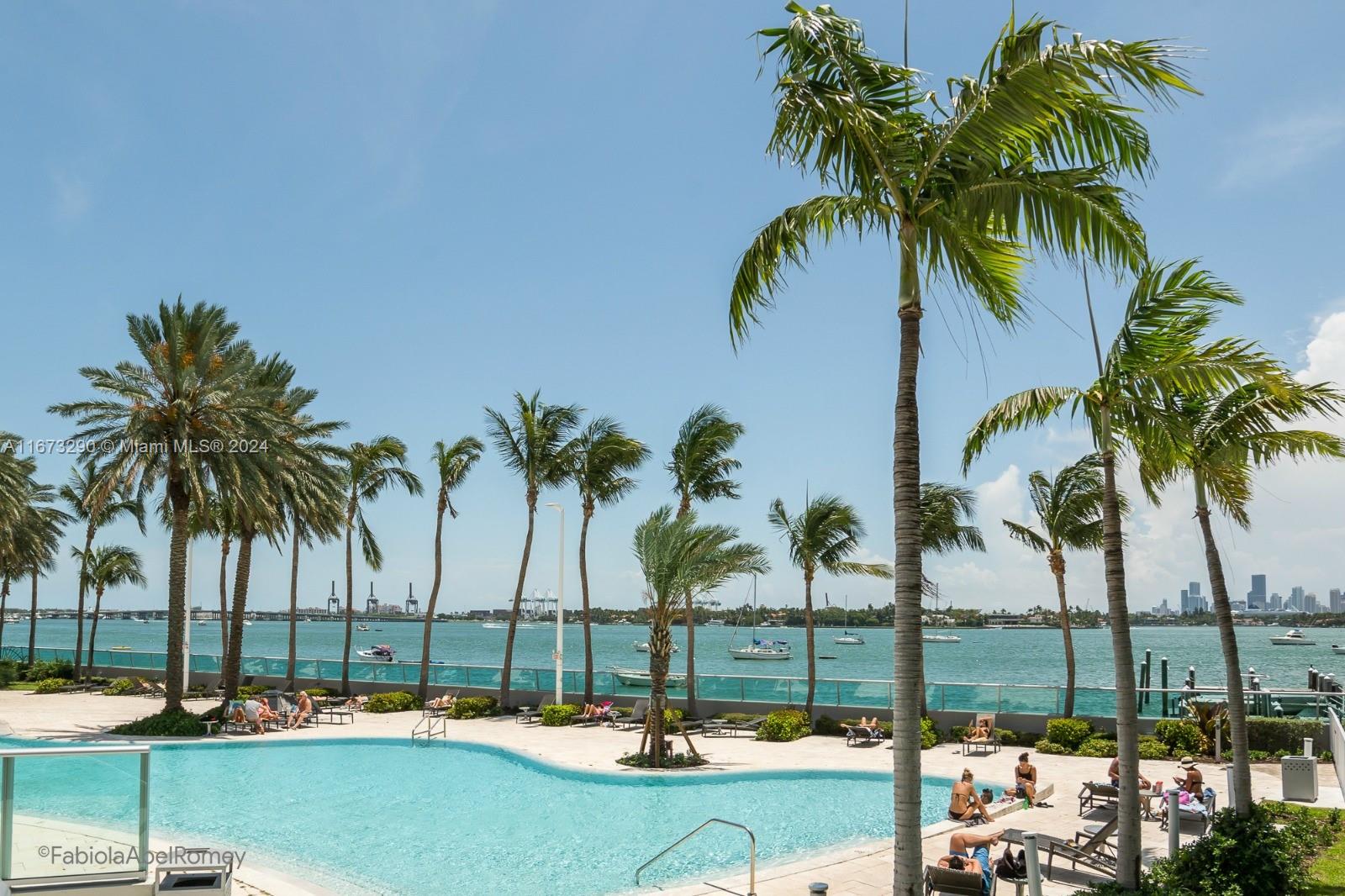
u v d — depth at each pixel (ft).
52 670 147.84
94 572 165.89
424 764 74.84
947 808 58.29
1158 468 41.29
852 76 25.26
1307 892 35.06
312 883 41.65
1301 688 160.45
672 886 40.98
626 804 59.67
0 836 30.86
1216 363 34.35
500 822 54.19
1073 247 26.63
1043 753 77.77
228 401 89.76
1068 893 36.96
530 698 105.40
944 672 290.35
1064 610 83.35
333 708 107.76
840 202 29.63
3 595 169.99
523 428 106.73
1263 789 59.67
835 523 90.79
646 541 71.26
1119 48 22.76
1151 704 82.07
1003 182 26.17
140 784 32.09
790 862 45.34
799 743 82.94
